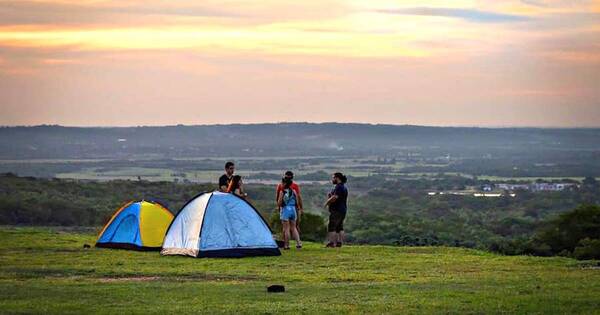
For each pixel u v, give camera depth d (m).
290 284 30.80
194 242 39.62
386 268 35.91
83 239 48.81
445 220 142.88
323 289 28.97
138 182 144.50
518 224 134.62
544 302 25.61
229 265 36.53
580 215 74.94
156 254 40.75
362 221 115.12
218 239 39.69
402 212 163.50
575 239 74.31
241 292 28.09
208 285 30.11
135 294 27.52
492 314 23.83
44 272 33.88
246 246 39.81
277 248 40.66
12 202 102.75
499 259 39.50
